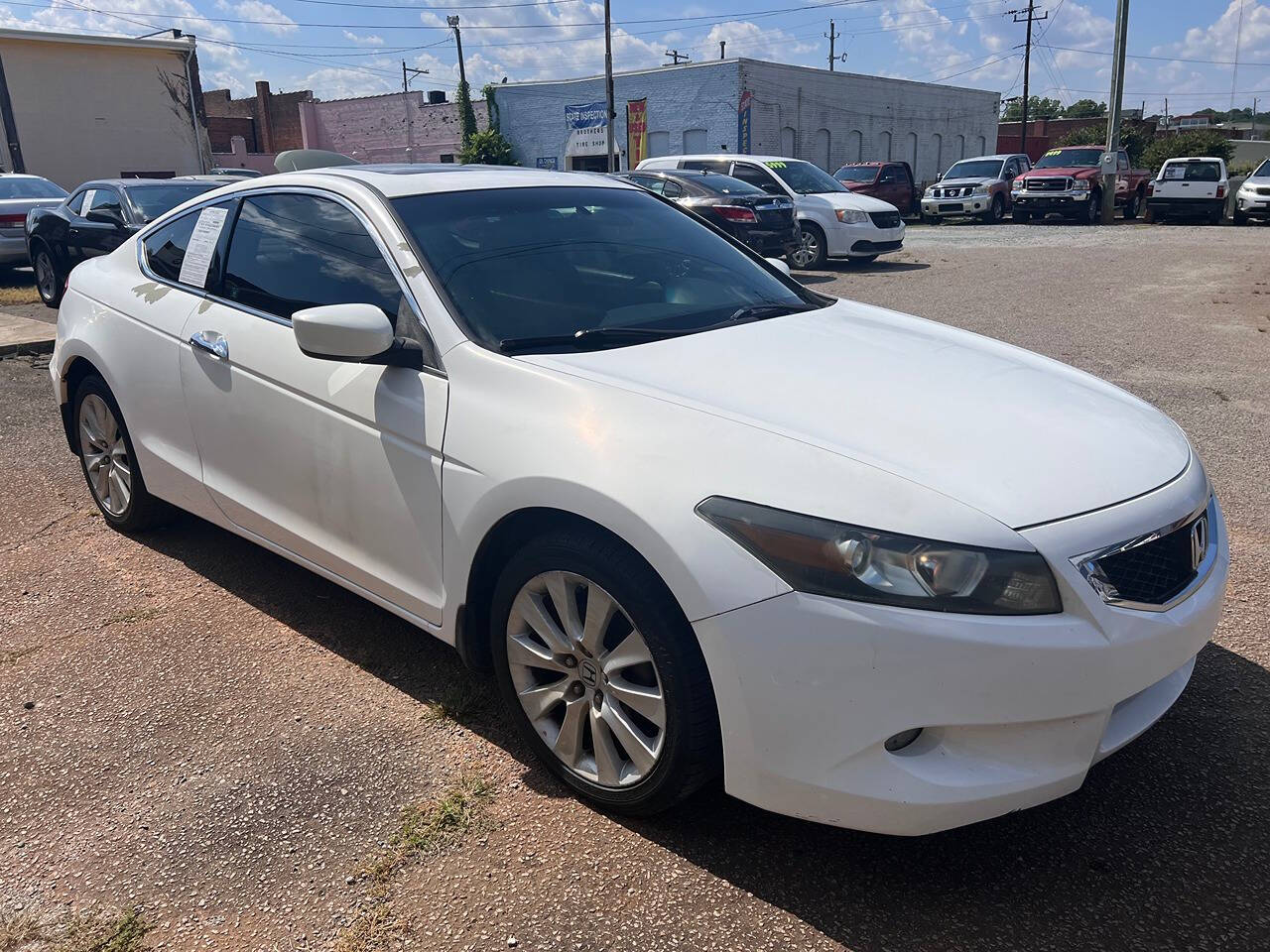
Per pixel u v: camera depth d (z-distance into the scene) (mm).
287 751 2859
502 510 2543
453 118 41250
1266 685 3113
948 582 2039
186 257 3867
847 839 2477
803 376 2691
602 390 2531
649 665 2381
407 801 2623
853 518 2094
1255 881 2307
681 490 2238
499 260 3125
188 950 2143
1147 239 18578
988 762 2098
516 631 2666
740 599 2135
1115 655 2109
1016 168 25516
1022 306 10703
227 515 3646
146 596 3871
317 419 3096
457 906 2256
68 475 5359
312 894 2297
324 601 3822
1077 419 2590
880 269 15469
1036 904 2244
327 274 3236
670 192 14633
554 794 2650
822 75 36000
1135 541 2209
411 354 2844
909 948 2125
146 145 28797
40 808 2625
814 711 2105
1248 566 3936
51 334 9070
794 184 16344
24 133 26469
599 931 2178
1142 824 2510
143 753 2857
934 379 2771
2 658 3400
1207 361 7645
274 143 55938
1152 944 2123
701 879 2336
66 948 2154
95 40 27031
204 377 3539
